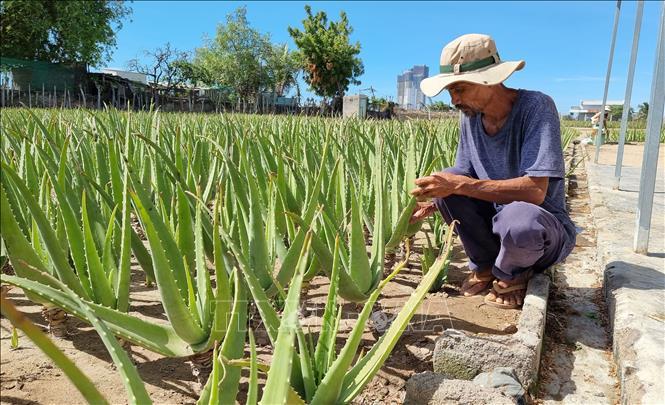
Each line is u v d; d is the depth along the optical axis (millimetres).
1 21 27141
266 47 39969
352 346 1312
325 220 2160
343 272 1964
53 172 2232
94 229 2121
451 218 2631
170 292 1494
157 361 1985
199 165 3307
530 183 2305
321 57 39750
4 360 1890
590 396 1890
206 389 1249
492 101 2406
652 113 2957
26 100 18188
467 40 2326
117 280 1904
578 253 3764
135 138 3803
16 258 1673
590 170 7898
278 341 1114
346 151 3508
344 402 1390
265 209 2455
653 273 2684
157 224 1841
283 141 4293
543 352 2199
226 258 2021
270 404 1101
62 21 27406
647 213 3018
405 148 4094
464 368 1885
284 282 2072
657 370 1749
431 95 2322
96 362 1930
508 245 2355
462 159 2748
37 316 2287
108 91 22594
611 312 2414
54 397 1686
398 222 2586
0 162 1571
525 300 2359
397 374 1949
